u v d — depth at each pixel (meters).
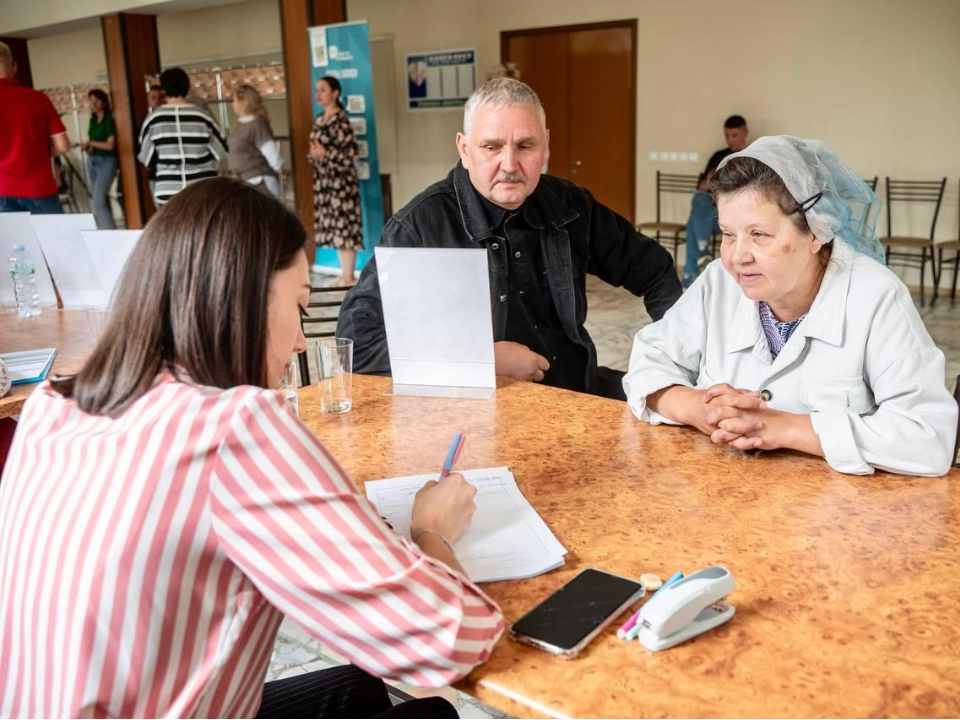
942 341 5.50
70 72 13.40
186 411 0.85
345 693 1.26
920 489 1.33
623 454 1.49
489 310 1.80
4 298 3.14
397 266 1.81
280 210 0.97
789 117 7.39
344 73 7.64
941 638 0.96
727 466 1.43
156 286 0.90
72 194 12.79
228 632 0.86
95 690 0.80
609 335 5.82
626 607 1.02
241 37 11.05
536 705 0.87
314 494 0.85
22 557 0.87
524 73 8.97
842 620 0.99
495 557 1.14
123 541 0.81
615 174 8.63
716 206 1.42
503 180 2.00
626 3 8.10
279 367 1.01
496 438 1.59
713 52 7.68
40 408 0.96
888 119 6.91
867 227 1.49
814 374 1.49
